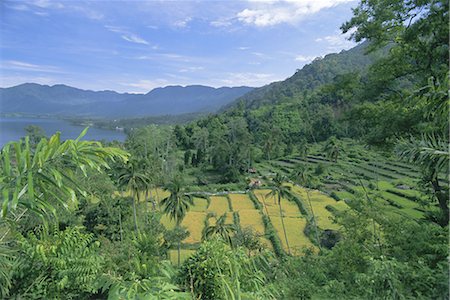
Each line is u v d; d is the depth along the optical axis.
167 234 23.09
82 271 4.23
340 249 7.95
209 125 85.19
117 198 26.42
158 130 69.75
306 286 6.21
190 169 61.66
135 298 2.50
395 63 8.63
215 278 3.31
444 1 6.66
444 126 3.71
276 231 29.53
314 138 71.38
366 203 8.52
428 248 5.74
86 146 2.63
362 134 10.53
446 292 3.74
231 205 40.12
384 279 3.88
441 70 7.05
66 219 14.01
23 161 2.42
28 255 4.14
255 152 66.25
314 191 43.97
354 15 9.14
